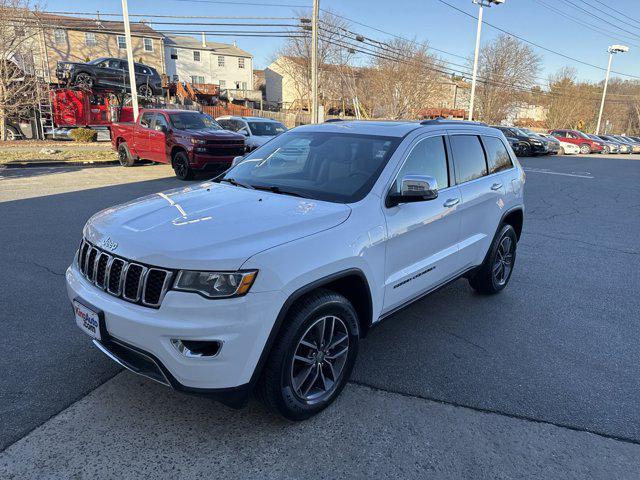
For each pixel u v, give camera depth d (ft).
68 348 12.19
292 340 8.89
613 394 11.06
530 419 10.02
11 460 8.36
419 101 157.79
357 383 11.17
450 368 11.99
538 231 27.73
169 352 8.03
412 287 12.05
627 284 18.72
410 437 9.34
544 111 256.32
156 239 8.71
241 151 43.68
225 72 188.44
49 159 53.98
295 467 8.46
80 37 143.02
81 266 9.94
